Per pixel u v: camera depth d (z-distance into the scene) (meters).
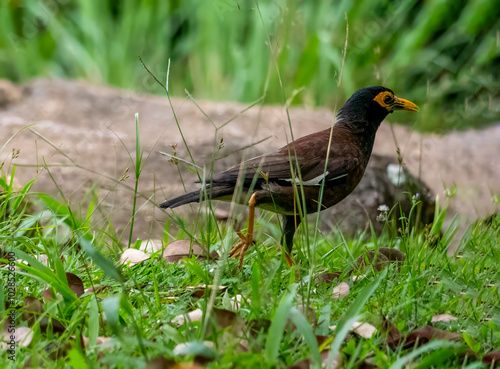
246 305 6.10
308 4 18.61
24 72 20.06
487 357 5.37
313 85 18.06
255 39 18.41
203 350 4.86
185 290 6.55
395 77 18.58
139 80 19.56
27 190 8.54
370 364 5.09
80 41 20.92
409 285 6.70
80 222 8.51
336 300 6.50
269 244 8.98
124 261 7.18
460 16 19.22
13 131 12.73
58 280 6.07
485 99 18.78
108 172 11.23
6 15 20.44
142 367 4.85
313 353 4.91
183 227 7.12
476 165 14.77
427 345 5.08
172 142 12.24
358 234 10.16
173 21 20.50
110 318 5.05
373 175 11.30
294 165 7.99
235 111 14.92
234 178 7.91
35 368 4.85
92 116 14.44
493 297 6.71
